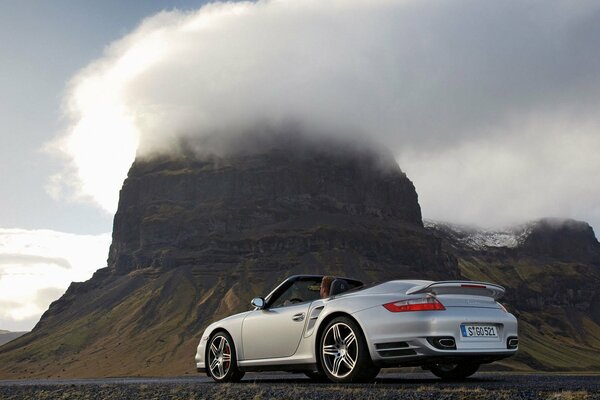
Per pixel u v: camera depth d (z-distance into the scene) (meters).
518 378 10.66
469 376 10.61
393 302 8.66
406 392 7.05
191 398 7.88
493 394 6.73
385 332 8.52
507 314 9.09
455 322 8.40
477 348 8.50
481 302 8.90
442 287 8.64
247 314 10.91
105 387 9.92
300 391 7.61
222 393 7.99
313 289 11.00
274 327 10.23
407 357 8.36
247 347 10.68
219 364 11.17
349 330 9.02
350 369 8.84
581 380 9.75
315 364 9.50
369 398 6.78
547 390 7.05
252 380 11.38
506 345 8.85
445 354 8.28
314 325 9.53
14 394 9.70
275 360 10.12
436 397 6.66
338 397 6.96
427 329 8.30
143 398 8.20
